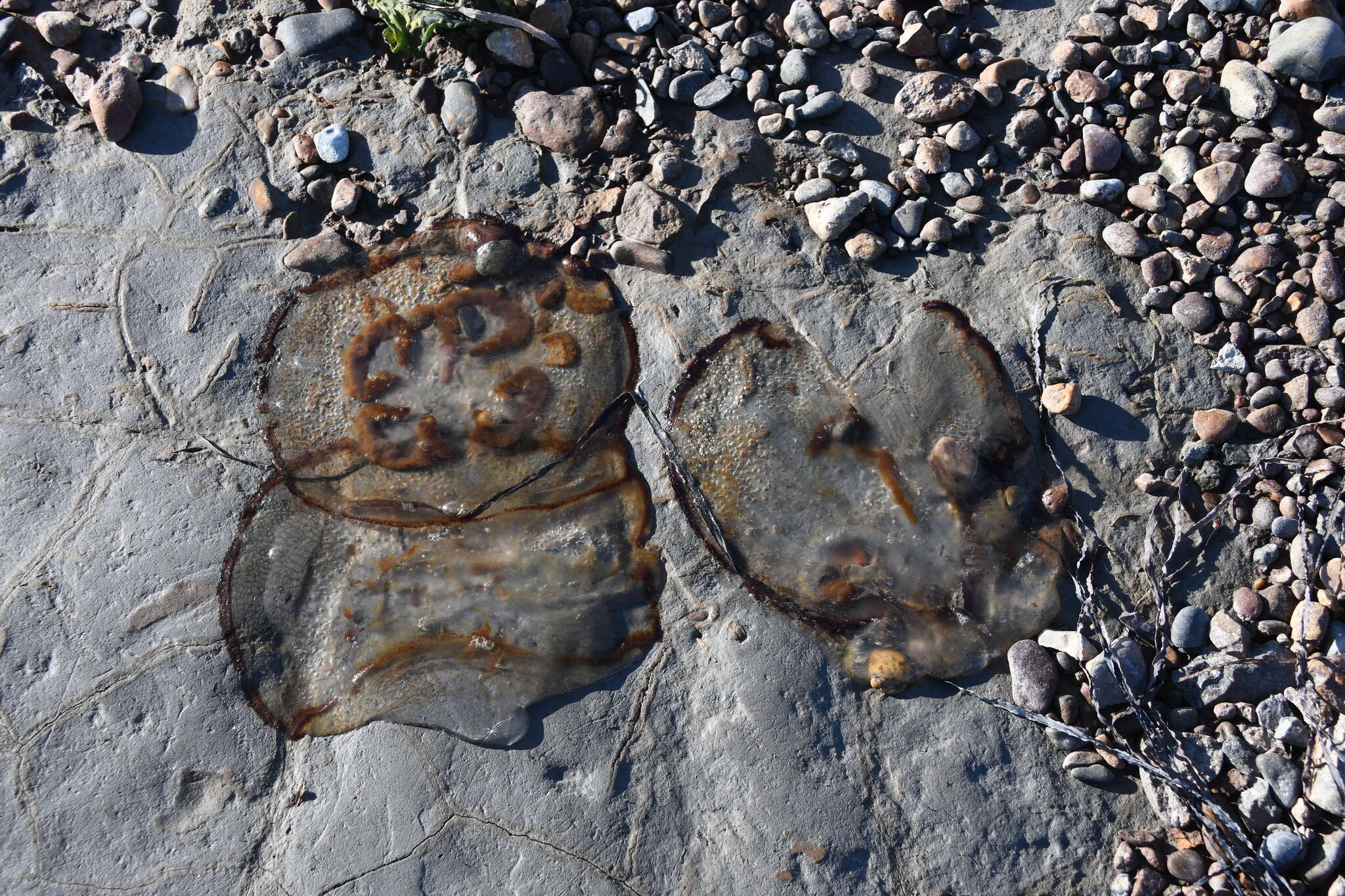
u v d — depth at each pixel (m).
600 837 0.80
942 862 0.80
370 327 0.88
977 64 0.92
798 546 0.85
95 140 0.92
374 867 0.80
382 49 0.94
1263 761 0.80
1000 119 0.92
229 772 0.82
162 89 0.93
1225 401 0.87
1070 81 0.91
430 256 0.90
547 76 0.92
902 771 0.81
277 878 0.80
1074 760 0.81
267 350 0.88
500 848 0.80
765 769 0.81
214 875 0.80
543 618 0.84
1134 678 0.82
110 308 0.89
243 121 0.92
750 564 0.84
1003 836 0.80
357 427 0.87
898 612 0.84
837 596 0.84
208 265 0.90
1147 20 0.93
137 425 0.87
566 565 0.85
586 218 0.90
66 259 0.90
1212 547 0.84
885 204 0.90
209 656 0.83
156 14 0.94
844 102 0.92
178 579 0.84
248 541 0.85
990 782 0.81
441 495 0.86
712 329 0.88
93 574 0.84
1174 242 0.89
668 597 0.84
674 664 0.83
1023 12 0.94
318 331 0.89
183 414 0.87
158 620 0.84
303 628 0.84
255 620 0.84
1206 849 0.79
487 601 0.84
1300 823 0.79
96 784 0.81
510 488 0.86
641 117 0.92
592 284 0.89
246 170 0.92
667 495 0.86
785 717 0.82
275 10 0.94
